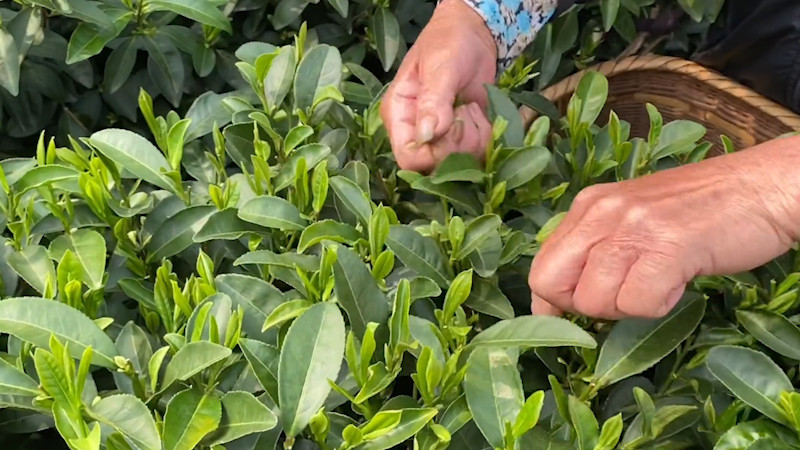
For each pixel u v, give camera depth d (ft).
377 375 2.08
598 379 2.32
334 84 3.14
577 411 2.03
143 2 3.64
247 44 3.31
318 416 1.96
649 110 3.06
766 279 2.71
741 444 2.09
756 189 2.25
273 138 2.90
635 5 4.92
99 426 1.86
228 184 2.73
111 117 4.37
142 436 1.88
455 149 3.04
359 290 2.24
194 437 1.87
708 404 2.27
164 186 2.76
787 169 2.24
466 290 2.22
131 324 2.29
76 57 3.48
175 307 2.34
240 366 2.22
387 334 2.25
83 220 2.68
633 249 2.22
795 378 2.56
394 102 3.22
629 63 4.44
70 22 3.98
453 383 2.10
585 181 3.03
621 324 2.38
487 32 3.77
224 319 2.20
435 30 3.59
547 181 3.12
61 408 1.84
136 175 2.75
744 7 5.00
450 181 2.84
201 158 3.08
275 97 3.10
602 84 3.12
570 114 3.08
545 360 2.42
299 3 4.22
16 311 2.08
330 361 2.03
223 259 2.80
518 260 2.79
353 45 4.60
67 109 4.16
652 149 3.08
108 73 3.87
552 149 3.84
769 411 2.14
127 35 3.88
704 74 4.28
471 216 2.89
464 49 3.48
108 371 2.41
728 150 3.22
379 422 1.93
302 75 3.11
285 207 2.63
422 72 3.40
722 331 2.55
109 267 2.68
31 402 2.06
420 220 2.92
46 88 3.96
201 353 2.02
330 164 2.92
